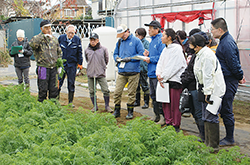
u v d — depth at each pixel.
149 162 2.88
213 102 3.88
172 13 10.07
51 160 2.70
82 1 25.12
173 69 4.57
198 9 10.04
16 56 7.90
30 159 2.68
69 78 6.66
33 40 5.54
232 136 4.43
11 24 19.66
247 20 7.99
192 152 3.08
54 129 3.56
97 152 2.96
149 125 3.72
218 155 3.19
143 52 5.75
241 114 6.24
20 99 4.96
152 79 5.47
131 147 2.97
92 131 3.81
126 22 12.71
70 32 6.46
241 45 8.13
